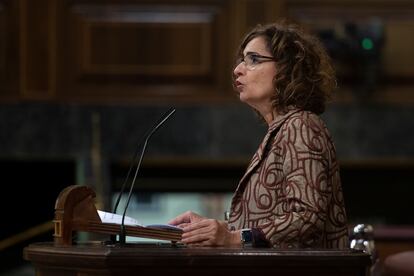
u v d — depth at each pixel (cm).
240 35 1459
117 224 514
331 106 1462
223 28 1467
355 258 463
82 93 1469
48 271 487
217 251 465
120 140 1459
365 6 1459
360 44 1424
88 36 1470
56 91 1467
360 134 1462
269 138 580
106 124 1460
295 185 544
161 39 1470
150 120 1462
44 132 1460
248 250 473
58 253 468
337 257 462
